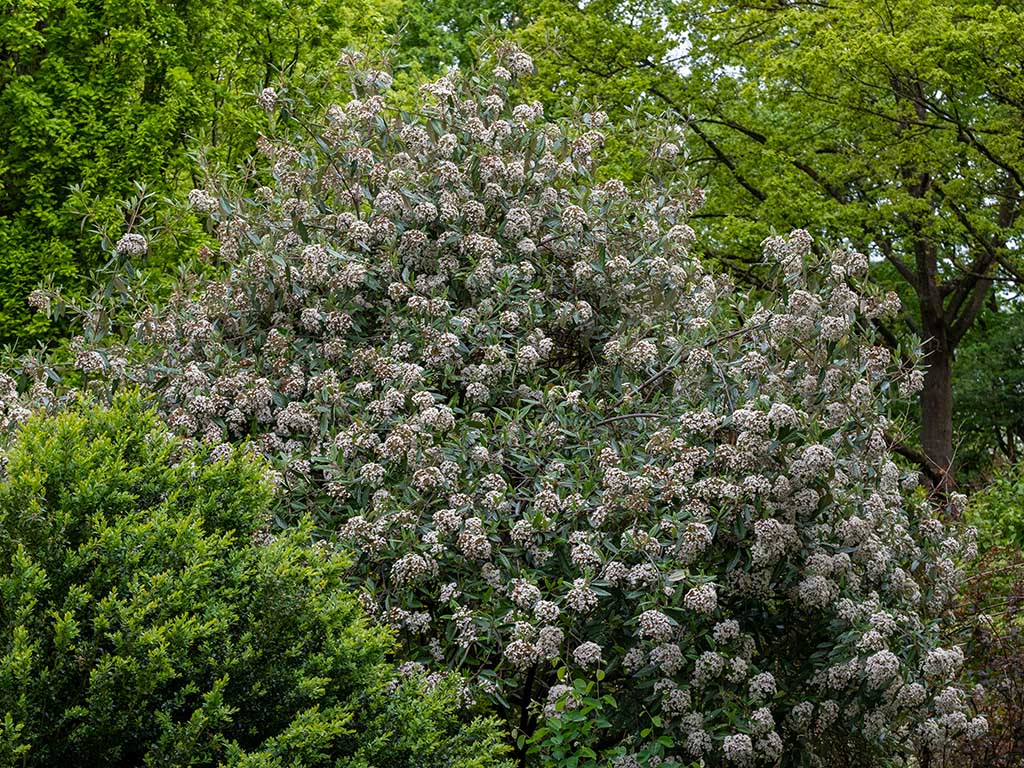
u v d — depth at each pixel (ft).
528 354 15.62
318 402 15.35
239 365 16.14
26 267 35.32
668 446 13.83
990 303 64.13
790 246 15.40
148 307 17.26
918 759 16.37
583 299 17.90
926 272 48.52
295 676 9.80
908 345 15.37
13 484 9.45
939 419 49.06
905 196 40.65
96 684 8.71
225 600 9.93
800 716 13.71
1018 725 16.81
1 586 8.93
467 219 16.88
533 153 18.08
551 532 14.02
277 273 16.76
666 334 16.83
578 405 15.81
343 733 9.78
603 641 13.76
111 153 36.09
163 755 8.87
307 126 17.74
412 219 17.15
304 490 14.78
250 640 9.76
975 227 41.39
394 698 10.50
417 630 13.70
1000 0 38.19
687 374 15.20
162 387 16.70
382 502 14.07
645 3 48.34
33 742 8.66
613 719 13.71
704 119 47.11
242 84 41.86
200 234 29.17
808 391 14.52
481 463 14.82
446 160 17.39
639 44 45.62
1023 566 20.70
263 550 10.36
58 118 35.58
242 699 9.68
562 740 12.61
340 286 16.29
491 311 16.24
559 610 13.08
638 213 18.74
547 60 46.03
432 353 15.65
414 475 14.19
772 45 41.73
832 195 47.19
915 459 44.27
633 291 17.58
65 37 36.83
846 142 44.83
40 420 10.49
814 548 13.87
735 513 13.41
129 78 37.45
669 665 12.92
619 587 13.55
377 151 18.25
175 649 9.12
